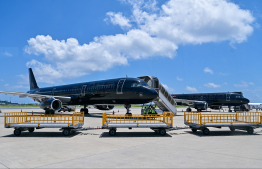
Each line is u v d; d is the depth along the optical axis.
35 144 9.92
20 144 9.91
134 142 10.48
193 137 12.23
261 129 16.33
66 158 7.40
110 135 12.61
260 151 8.57
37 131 14.29
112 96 26.89
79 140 11.01
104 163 6.81
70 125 12.28
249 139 11.61
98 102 29.80
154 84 27.30
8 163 6.79
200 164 6.71
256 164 6.72
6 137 11.95
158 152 8.34
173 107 32.94
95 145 9.70
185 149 8.90
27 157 7.54
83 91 31.64
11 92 29.00
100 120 23.53
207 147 9.33
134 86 24.84
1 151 8.47
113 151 8.48
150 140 11.11
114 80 27.62
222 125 13.35
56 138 11.62
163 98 29.42
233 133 13.96
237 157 7.59
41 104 27.33
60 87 37.94
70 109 46.66
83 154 7.99
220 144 10.06
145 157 7.55
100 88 28.72
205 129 13.21
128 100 25.38
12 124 12.37
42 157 7.54
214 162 6.94
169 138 11.80
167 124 12.61
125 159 7.28
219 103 49.50
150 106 26.80
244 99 46.69
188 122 14.84
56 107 27.42
